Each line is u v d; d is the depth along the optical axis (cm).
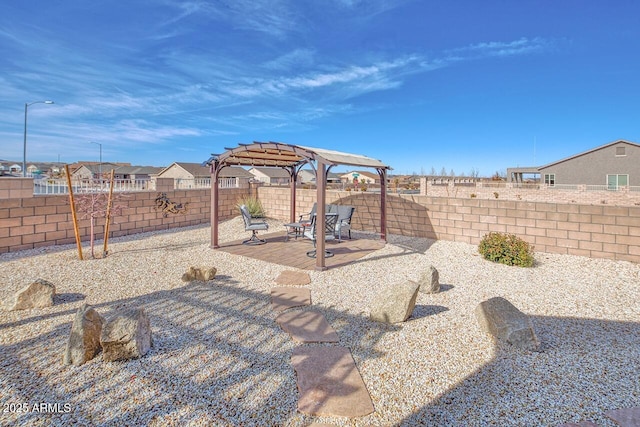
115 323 296
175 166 4172
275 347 323
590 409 232
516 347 324
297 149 630
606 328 371
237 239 920
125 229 930
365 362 297
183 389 253
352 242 884
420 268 632
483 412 230
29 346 313
